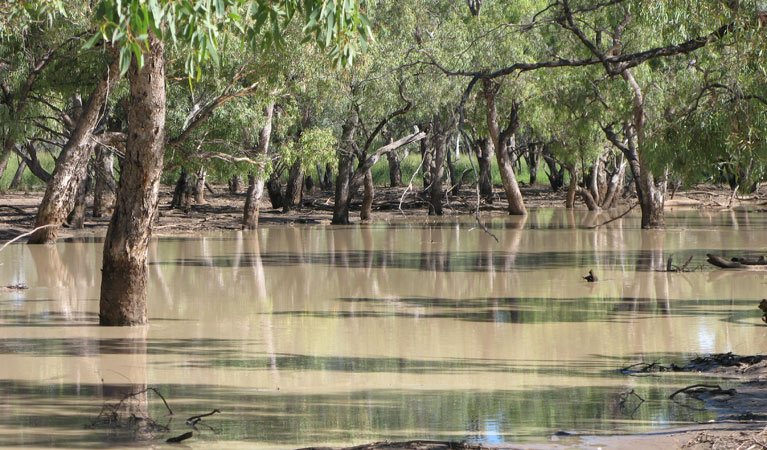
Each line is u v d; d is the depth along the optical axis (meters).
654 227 43.22
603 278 24.91
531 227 46.03
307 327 16.97
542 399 10.90
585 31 41.56
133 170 16.92
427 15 48.47
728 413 9.91
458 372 12.68
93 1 28.58
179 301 20.67
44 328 16.77
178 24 8.02
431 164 61.94
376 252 33.34
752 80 16.81
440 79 44.12
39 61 33.62
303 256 31.81
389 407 10.55
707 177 18.53
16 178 73.25
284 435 9.30
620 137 59.09
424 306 19.83
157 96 16.73
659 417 9.85
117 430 9.54
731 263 26.95
